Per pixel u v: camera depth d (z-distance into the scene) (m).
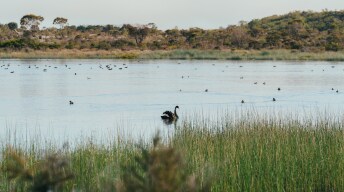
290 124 24.22
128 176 5.71
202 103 48.84
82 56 149.50
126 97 53.84
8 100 50.34
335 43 161.88
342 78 79.31
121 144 20.80
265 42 170.62
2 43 160.25
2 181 11.84
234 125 25.36
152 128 33.47
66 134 30.97
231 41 176.75
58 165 6.21
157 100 51.16
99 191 11.38
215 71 95.12
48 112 42.12
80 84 69.56
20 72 91.44
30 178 6.15
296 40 174.25
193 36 188.00
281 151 18.33
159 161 5.36
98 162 17.42
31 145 21.27
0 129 33.50
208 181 6.37
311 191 16.61
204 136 22.41
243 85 68.44
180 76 83.94
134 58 147.25
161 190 5.26
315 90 61.50
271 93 58.22
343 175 17.00
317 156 18.23
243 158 17.72
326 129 22.73
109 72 93.19
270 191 16.36
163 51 156.50
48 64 116.00
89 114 41.12
